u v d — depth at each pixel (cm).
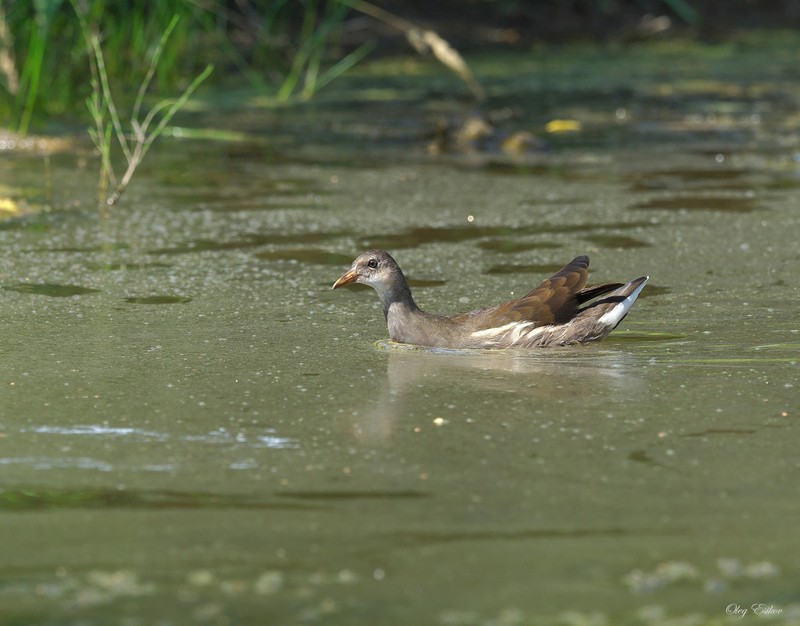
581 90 2916
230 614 660
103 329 1234
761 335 1197
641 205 1820
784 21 4003
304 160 2197
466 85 2977
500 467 871
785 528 763
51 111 2445
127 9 2581
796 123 2533
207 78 2906
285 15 3284
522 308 1195
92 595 683
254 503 809
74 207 1816
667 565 713
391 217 1759
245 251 1568
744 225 1675
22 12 2291
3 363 1120
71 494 827
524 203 1848
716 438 925
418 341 1188
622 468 866
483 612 660
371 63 3259
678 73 3153
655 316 1272
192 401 1020
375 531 765
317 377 1086
